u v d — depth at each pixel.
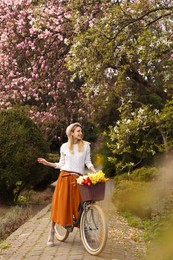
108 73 10.16
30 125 11.70
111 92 10.35
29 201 12.53
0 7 12.13
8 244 5.97
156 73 8.91
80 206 5.64
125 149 8.41
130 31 8.67
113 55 8.91
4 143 11.16
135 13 8.46
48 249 5.62
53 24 11.27
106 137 15.98
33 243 6.00
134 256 5.29
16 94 12.95
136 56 9.05
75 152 5.77
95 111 15.12
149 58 8.14
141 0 8.40
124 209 8.11
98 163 19.16
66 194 5.63
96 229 5.32
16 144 11.20
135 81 10.84
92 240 5.38
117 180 9.45
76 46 8.55
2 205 11.66
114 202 8.38
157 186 7.50
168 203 6.15
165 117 8.27
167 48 8.34
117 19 8.39
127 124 8.16
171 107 8.15
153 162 11.16
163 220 5.45
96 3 10.12
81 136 5.84
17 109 12.17
